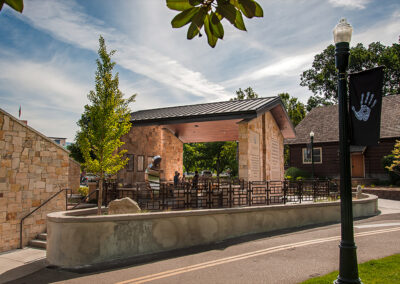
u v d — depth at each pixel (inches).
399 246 326.6
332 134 1159.0
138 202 466.0
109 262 299.4
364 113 209.2
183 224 349.1
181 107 734.5
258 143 617.0
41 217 506.9
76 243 298.8
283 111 695.7
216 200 469.4
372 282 217.6
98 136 431.5
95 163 426.6
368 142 205.3
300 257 294.2
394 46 1617.9
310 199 591.8
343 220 208.2
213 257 301.7
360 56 1600.6
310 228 436.1
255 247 335.6
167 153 773.3
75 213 373.4
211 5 85.3
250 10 82.1
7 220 458.6
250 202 466.9
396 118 1048.2
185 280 240.5
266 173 649.6
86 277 259.9
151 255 318.0
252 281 235.3
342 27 221.6
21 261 374.6
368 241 349.4
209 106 657.0
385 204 682.2
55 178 533.6
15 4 74.8
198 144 1507.1
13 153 472.1
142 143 721.0
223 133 776.3
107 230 307.0
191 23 86.4
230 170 1496.1
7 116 465.7
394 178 911.0
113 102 436.1
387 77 1642.5
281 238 375.6
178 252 326.0
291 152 1243.2
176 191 456.8
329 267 263.9
